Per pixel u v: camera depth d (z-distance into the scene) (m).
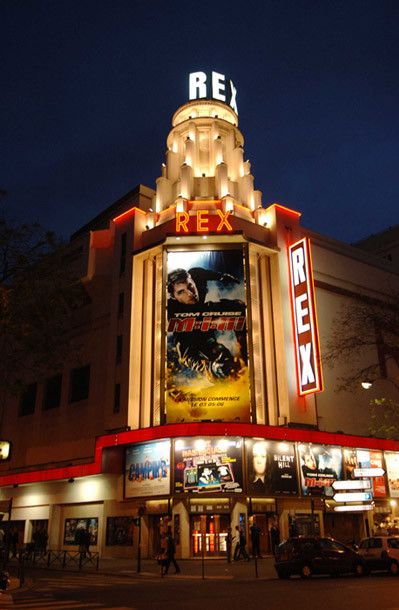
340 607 12.24
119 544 33.69
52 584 19.97
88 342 43.69
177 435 31.39
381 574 22.06
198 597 15.07
